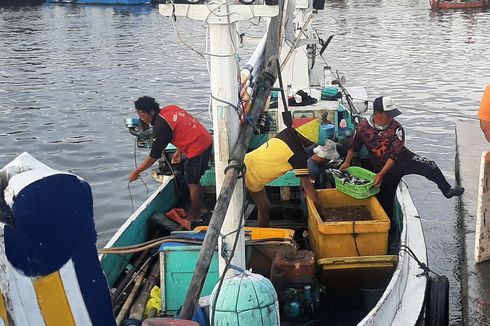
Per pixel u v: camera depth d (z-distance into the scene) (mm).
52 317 1475
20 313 1385
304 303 4773
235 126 3682
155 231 6289
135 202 10094
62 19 40875
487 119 5668
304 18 7957
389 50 26844
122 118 15633
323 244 5160
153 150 6227
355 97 9555
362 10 44688
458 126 12172
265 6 3457
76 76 21547
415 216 6289
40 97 18203
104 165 12016
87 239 1554
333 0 51844
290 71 7543
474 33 31594
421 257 5551
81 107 16906
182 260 4641
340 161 6941
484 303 5973
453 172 11711
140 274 5254
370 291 5027
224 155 3668
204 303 3801
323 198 6043
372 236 5129
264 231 5184
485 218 6445
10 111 16422
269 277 5016
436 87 19312
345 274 5062
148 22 38438
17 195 1407
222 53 3572
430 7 44938
